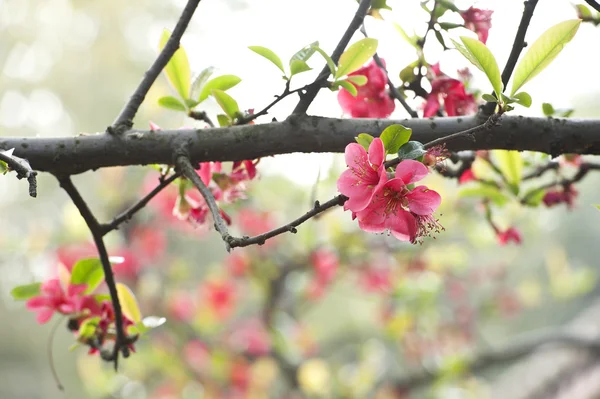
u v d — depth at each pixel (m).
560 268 3.00
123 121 1.23
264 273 2.56
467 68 1.31
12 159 1.14
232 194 1.30
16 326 5.27
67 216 2.35
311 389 2.73
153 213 2.68
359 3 1.25
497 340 5.29
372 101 1.27
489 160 1.38
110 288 1.27
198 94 1.27
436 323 3.04
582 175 1.37
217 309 2.72
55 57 5.42
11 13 5.36
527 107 1.17
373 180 1.15
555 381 3.19
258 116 1.22
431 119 1.22
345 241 2.33
